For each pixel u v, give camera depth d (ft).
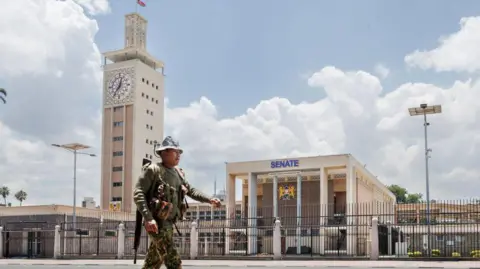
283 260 97.30
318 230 137.28
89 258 112.47
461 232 112.47
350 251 136.15
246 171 175.83
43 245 143.33
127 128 362.94
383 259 91.35
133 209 350.02
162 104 390.01
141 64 370.12
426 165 149.89
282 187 190.29
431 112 150.51
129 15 382.01
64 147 169.07
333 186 185.88
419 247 124.47
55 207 167.12
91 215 180.14
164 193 21.12
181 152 22.30
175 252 21.22
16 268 81.46
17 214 169.58
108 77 372.58
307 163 168.66
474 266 74.23
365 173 184.85
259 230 159.22
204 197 22.56
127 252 125.70
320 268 75.46
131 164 356.59
